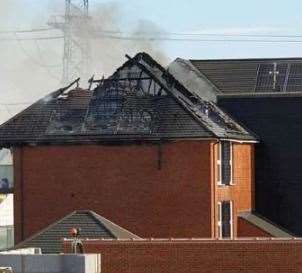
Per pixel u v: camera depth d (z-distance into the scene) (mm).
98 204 186375
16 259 129375
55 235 157750
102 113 188125
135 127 184625
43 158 189750
